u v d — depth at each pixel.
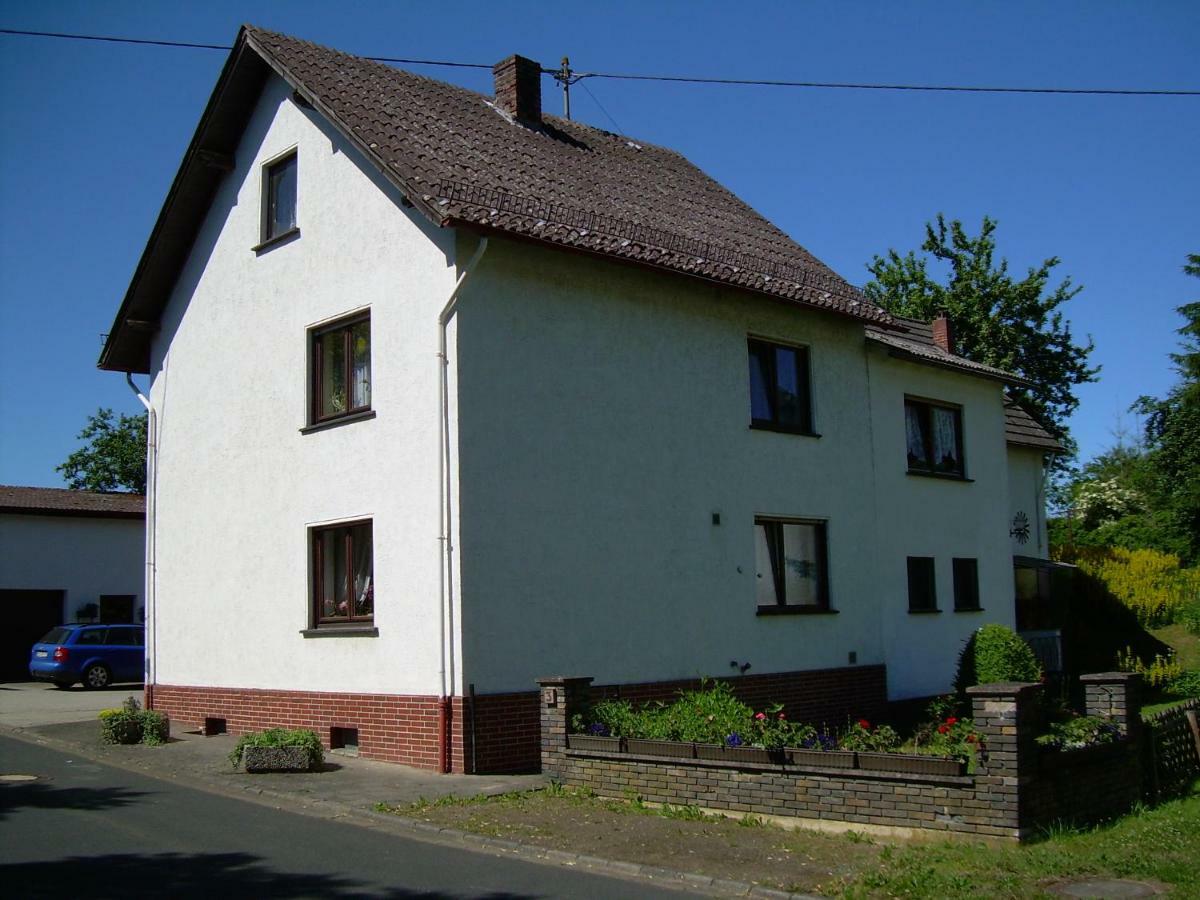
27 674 30.41
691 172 21.73
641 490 15.35
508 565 13.53
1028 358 40.56
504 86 19.33
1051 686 20.16
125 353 19.16
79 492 34.88
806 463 18.16
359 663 14.23
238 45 16.36
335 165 15.39
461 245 13.50
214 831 9.85
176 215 17.69
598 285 15.18
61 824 10.08
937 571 20.66
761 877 8.27
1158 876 7.93
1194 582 30.30
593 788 11.40
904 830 9.30
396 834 9.89
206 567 17.14
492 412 13.61
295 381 15.71
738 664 16.42
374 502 14.22
